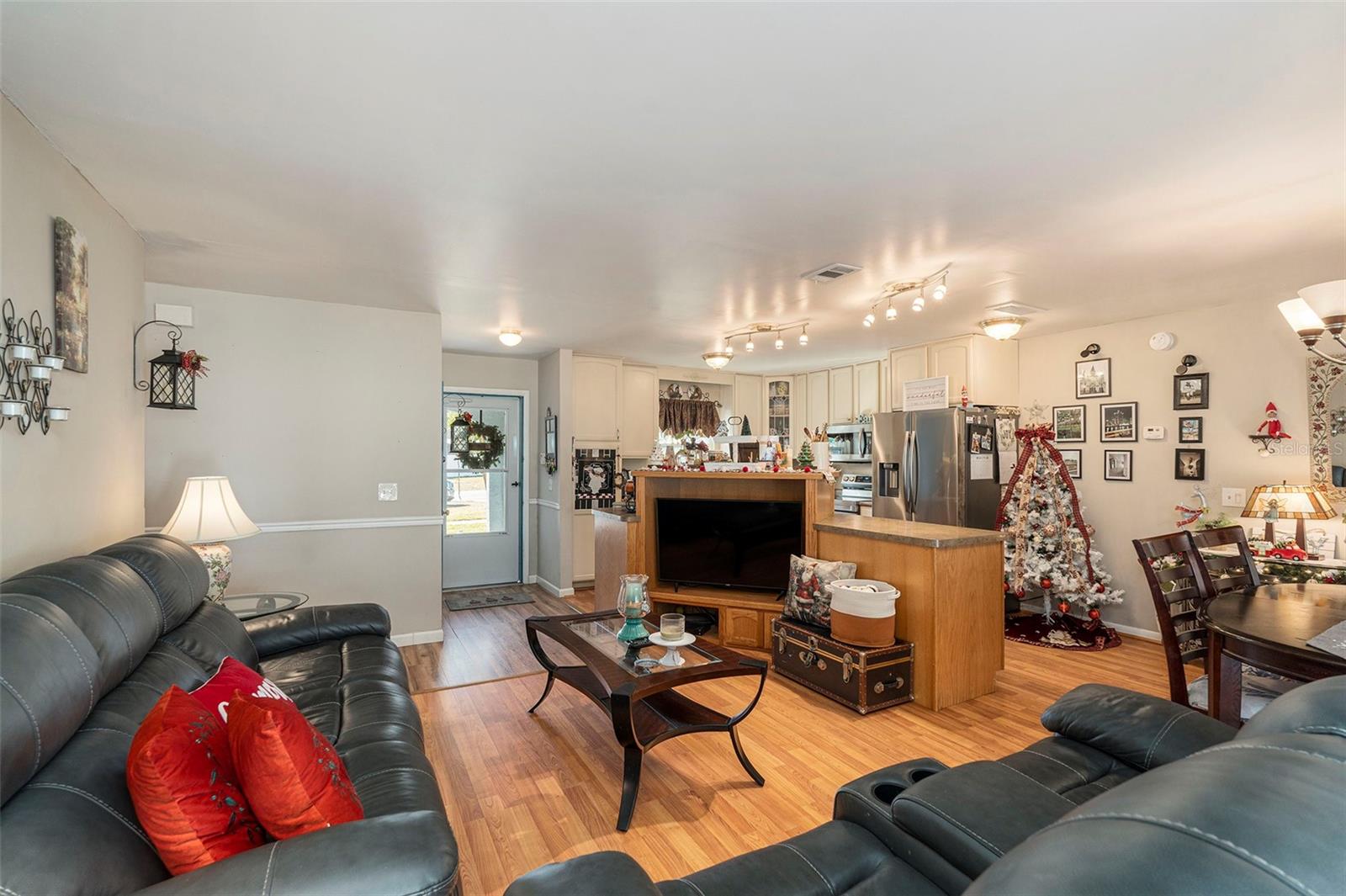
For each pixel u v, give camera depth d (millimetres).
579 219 2570
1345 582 3283
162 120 1802
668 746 2877
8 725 986
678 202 2393
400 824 1125
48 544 1855
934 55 1495
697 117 1791
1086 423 4832
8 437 1625
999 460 4945
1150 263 3135
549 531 6266
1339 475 3646
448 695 3537
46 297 1873
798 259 3082
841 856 1271
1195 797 517
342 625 2957
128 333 2605
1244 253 2963
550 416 6203
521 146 1964
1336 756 587
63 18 1354
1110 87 1631
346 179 2199
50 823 970
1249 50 1466
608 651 2791
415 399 4375
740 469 4449
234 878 976
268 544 3965
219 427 3824
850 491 6426
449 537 6301
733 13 1344
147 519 3654
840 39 1436
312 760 1220
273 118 1798
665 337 5188
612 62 1533
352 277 3436
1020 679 3711
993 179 2189
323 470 4117
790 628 3668
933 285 3531
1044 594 4914
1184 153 1996
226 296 3836
